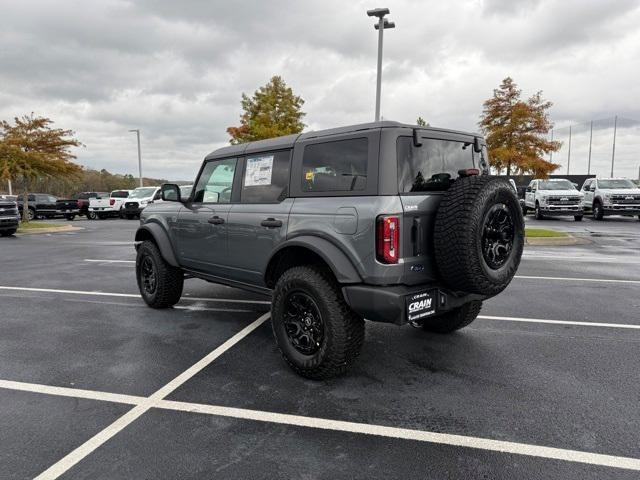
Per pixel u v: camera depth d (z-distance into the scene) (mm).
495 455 2510
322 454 2533
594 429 2768
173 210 5320
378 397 3230
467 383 3449
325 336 3332
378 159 3193
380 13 13430
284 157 3957
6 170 20109
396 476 2332
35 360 3984
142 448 2605
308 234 3533
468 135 3846
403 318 3125
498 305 5754
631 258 9648
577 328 4797
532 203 22016
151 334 4711
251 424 2869
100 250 12227
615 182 21031
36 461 2477
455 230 3092
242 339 4539
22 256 11062
